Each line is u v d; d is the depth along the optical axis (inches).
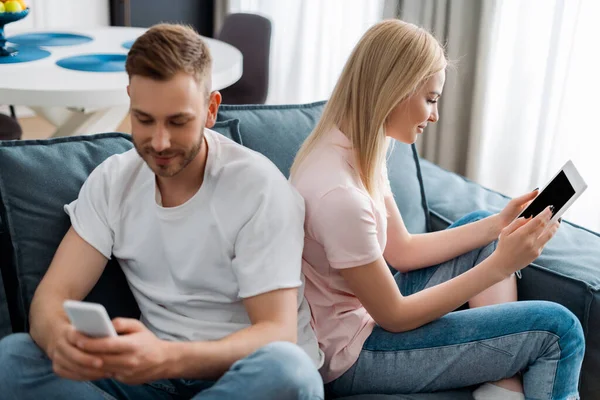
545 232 54.9
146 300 52.7
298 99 168.2
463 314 56.0
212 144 50.9
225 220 49.3
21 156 55.0
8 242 58.1
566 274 62.9
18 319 60.3
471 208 75.9
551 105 115.6
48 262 54.1
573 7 109.6
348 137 54.7
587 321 61.3
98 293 54.5
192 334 50.1
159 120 44.3
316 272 55.2
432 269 65.2
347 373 55.3
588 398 62.9
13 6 91.3
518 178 124.6
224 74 92.9
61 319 46.6
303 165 54.8
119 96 82.0
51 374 45.9
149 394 50.5
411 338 54.8
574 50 109.5
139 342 41.6
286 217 49.2
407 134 55.8
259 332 46.1
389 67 52.7
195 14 167.0
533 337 54.6
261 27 123.2
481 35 117.5
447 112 125.7
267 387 41.7
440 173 84.3
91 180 53.2
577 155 113.7
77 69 89.2
